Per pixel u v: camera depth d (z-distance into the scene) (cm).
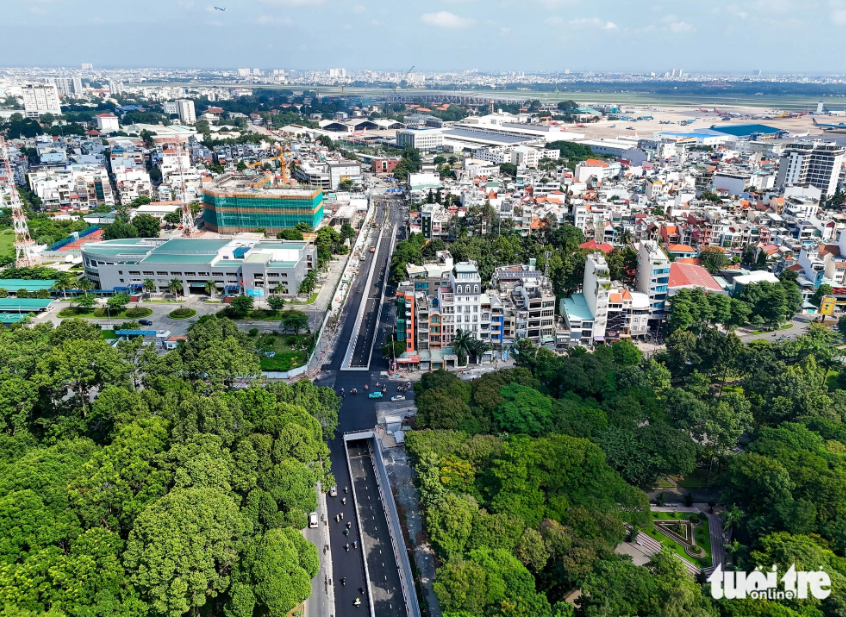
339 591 17362
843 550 16700
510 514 17388
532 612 14375
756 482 18762
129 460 16375
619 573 15250
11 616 12088
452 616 14388
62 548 14475
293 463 17538
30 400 19588
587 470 19000
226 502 15362
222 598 16150
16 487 15062
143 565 13750
